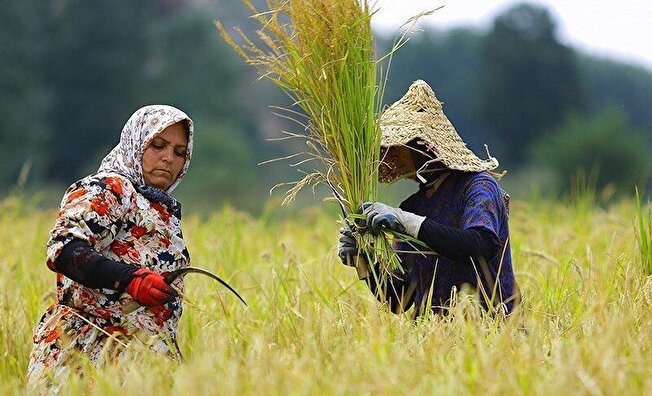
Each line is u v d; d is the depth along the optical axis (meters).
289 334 12.75
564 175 91.69
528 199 24.73
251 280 16.92
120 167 12.09
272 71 12.45
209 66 141.12
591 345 10.68
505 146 170.12
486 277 12.30
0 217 24.08
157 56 139.12
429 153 12.74
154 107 12.12
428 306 12.24
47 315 12.12
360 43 12.37
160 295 11.31
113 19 130.62
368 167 12.49
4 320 13.91
